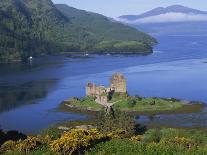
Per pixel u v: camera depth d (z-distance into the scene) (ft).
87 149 296.51
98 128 476.95
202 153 289.74
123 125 471.21
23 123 631.56
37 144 315.78
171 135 397.80
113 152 292.20
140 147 296.51
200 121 615.57
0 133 371.56
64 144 290.15
